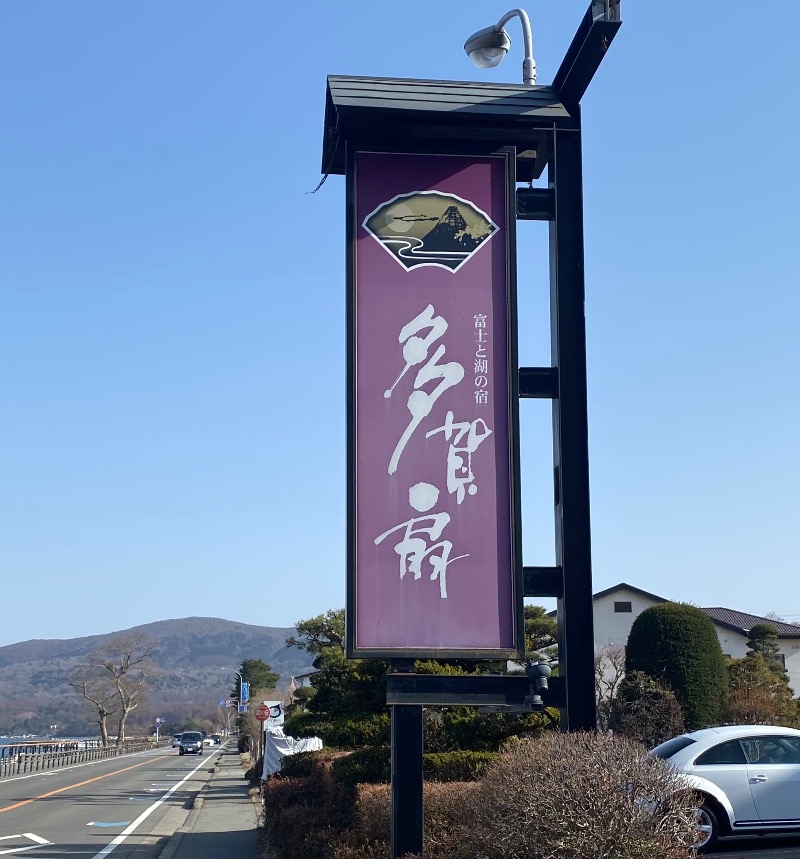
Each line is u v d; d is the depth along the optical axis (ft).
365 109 39.78
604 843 27.25
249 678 318.45
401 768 36.65
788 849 40.06
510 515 38.14
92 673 353.72
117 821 77.05
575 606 38.55
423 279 39.78
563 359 40.55
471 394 38.96
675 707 68.49
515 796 28.55
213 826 71.97
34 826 72.74
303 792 53.16
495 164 41.19
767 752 41.11
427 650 37.04
